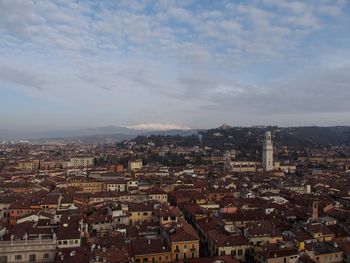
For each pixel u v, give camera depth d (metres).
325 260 161.00
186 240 163.38
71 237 158.50
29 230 169.62
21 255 146.00
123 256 138.88
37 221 194.25
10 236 156.38
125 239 169.12
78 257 135.75
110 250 143.62
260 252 159.25
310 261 148.38
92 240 167.25
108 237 169.62
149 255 157.88
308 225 190.00
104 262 131.12
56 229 171.75
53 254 147.88
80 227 175.62
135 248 160.38
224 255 156.88
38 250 147.25
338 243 171.50
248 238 174.88
